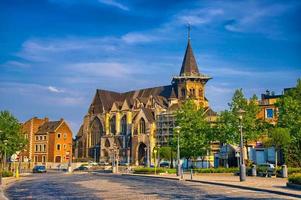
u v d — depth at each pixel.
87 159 144.00
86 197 25.91
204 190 31.69
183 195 26.89
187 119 73.06
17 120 74.94
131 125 136.25
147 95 153.00
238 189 32.75
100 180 49.94
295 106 58.97
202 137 71.56
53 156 133.62
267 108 76.25
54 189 34.09
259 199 23.97
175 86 141.75
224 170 63.19
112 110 148.00
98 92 156.50
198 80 138.12
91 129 152.88
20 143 74.69
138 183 42.47
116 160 115.50
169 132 123.38
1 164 72.25
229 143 66.19
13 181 49.16
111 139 140.75
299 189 30.00
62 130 136.88
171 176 57.34
